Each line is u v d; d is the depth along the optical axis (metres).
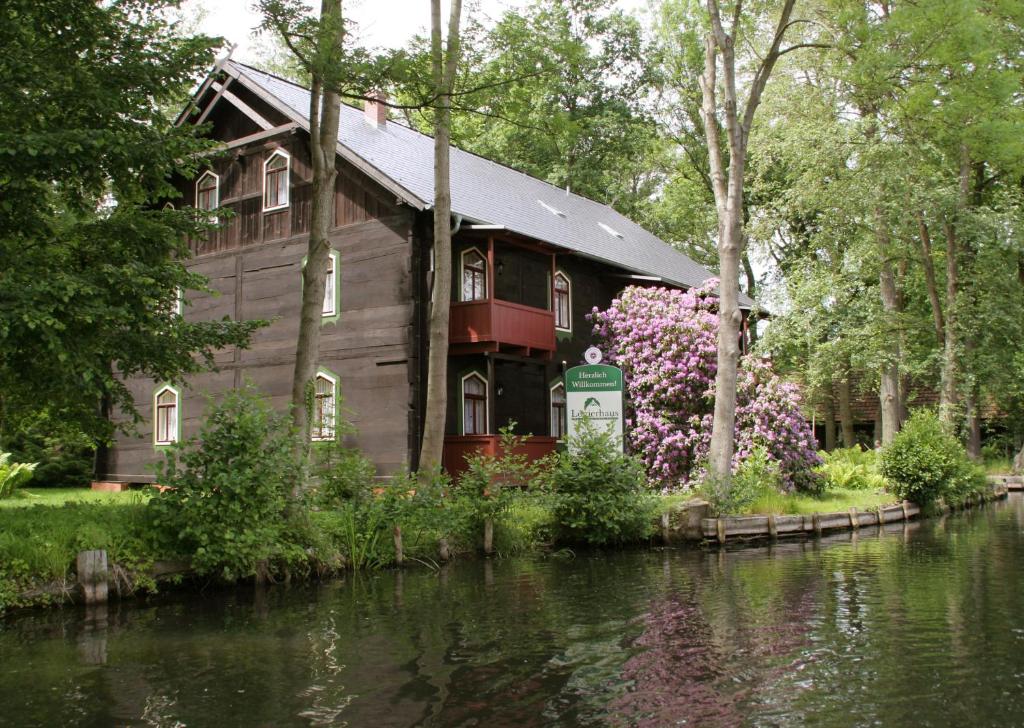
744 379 20.45
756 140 28.16
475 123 20.34
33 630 8.43
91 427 13.09
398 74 11.26
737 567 12.66
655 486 20.12
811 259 28.61
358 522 12.44
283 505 11.09
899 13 16.67
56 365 10.81
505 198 23.89
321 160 12.52
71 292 9.62
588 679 6.77
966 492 23.59
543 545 14.58
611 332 22.91
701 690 6.50
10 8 10.88
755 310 28.61
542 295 22.89
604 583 11.19
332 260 21.12
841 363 28.17
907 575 11.84
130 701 6.23
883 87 18.28
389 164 20.75
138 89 12.05
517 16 12.37
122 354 11.52
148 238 12.38
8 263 10.48
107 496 18.09
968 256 28.19
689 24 26.39
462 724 5.76
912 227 27.61
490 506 13.73
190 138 12.34
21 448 24.52
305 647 7.75
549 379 22.97
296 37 11.40
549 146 35.66
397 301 19.84
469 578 11.61
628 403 21.08
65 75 11.21
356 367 20.39
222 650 7.64
